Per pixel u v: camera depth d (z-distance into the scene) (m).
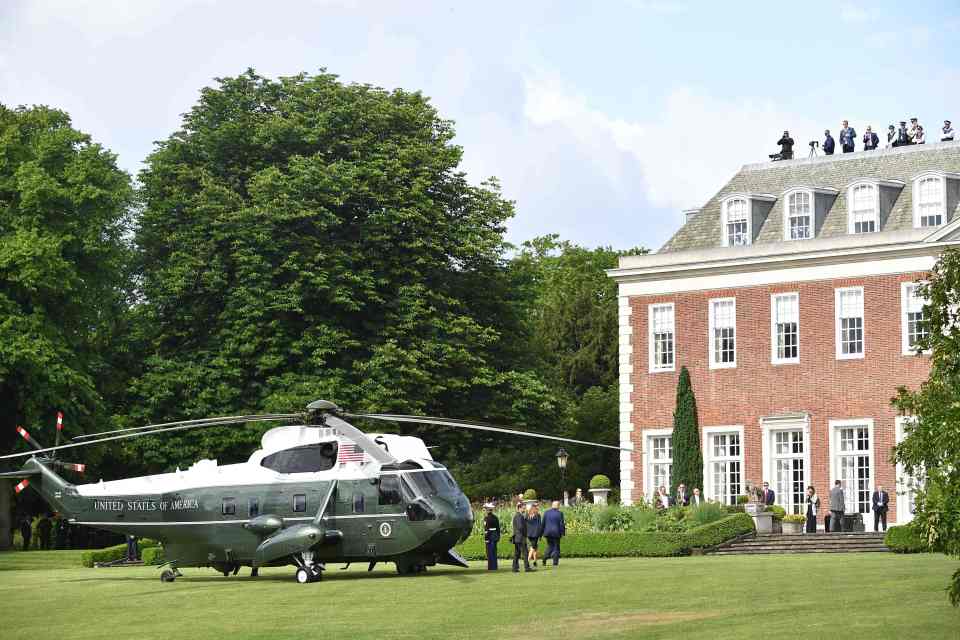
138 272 61.34
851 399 54.66
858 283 54.88
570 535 46.59
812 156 60.34
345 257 58.09
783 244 56.69
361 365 57.19
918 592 27.89
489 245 61.62
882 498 51.69
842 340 55.12
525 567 37.66
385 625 24.95
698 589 29.80
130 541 49.28
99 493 37.25
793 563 38.00
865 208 56.34
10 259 52.94
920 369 53.31
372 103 61.44
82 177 56.19
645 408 59.28
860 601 26.34
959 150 56.59
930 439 21.98
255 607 28.89
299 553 35.09
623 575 34.53
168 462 56.84
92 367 57.53
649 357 59.44
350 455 36.12
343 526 35.62
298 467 36.31
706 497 57.47
